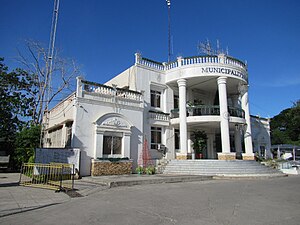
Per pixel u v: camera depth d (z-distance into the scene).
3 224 5.58
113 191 10.20
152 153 19.78
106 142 16.45
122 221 5.67
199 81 21.81
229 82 22.00
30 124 24.66
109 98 17.16
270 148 31.89
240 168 17.33
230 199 8.32
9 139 22.36
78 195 9.23
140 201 7.97
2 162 21.52
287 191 10.22
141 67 20.62
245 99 22.14
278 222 5.54
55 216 6.23
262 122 31.30
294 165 21.67
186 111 20.78
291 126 49.22
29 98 26.25
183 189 10.71
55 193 9.45
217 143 24.83
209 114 20.77
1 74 21.28
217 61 20.73
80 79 15.91
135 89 19.92
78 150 14.60
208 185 12.20
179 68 21.14
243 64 22.39
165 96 21.86
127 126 17.58
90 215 6.24
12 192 9.56
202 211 6.59
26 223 5.65
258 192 9.91
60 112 19.50
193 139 23.02
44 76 28.16
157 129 20.80
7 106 15.80
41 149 13.98
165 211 6.60
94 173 15.12
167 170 17.98
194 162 18.09
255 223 5.46
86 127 15.73
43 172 12.58
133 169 17.70
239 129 22.30
